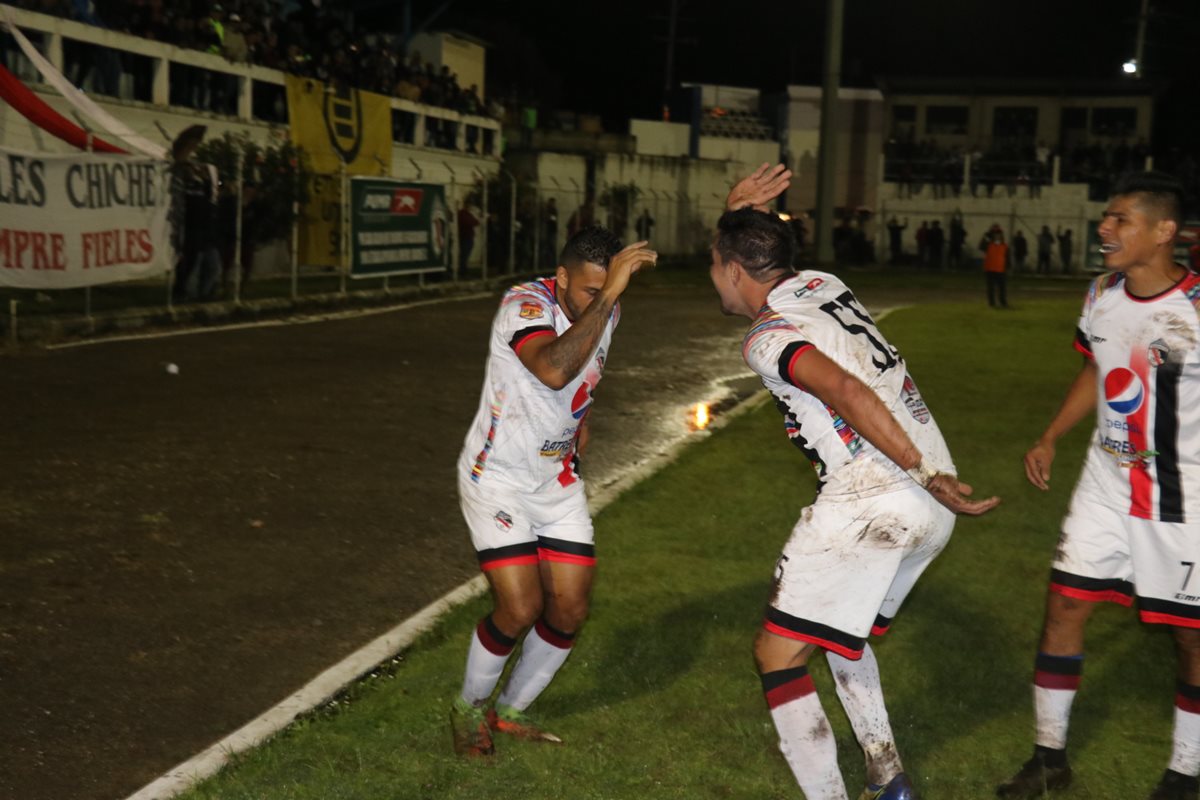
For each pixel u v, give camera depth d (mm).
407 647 4578
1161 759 3805
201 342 13258
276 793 3377
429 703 4051
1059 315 21344
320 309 17609
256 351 12836
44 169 12094
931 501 3092
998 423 10039
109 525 6125
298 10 26125
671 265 34500
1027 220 40094
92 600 5035
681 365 13562
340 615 5004
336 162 21734
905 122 47250
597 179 34906
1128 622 5098
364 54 25609
